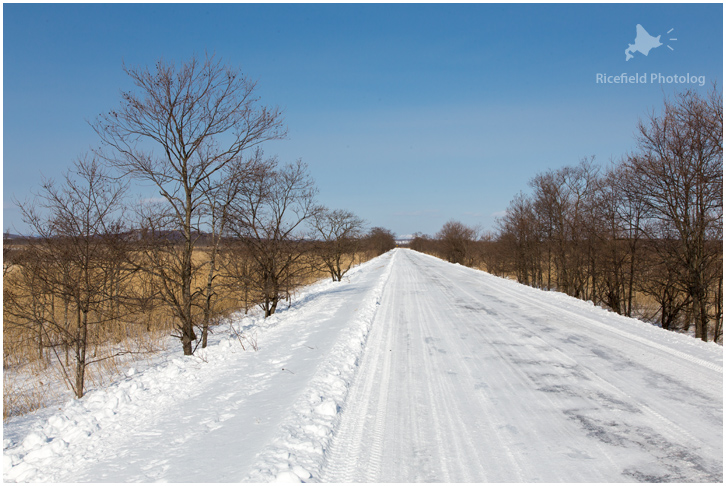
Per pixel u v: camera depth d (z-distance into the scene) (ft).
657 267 54.44
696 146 43.93
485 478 12.27
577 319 38.01
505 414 16.98
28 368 35.96
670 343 27.99
